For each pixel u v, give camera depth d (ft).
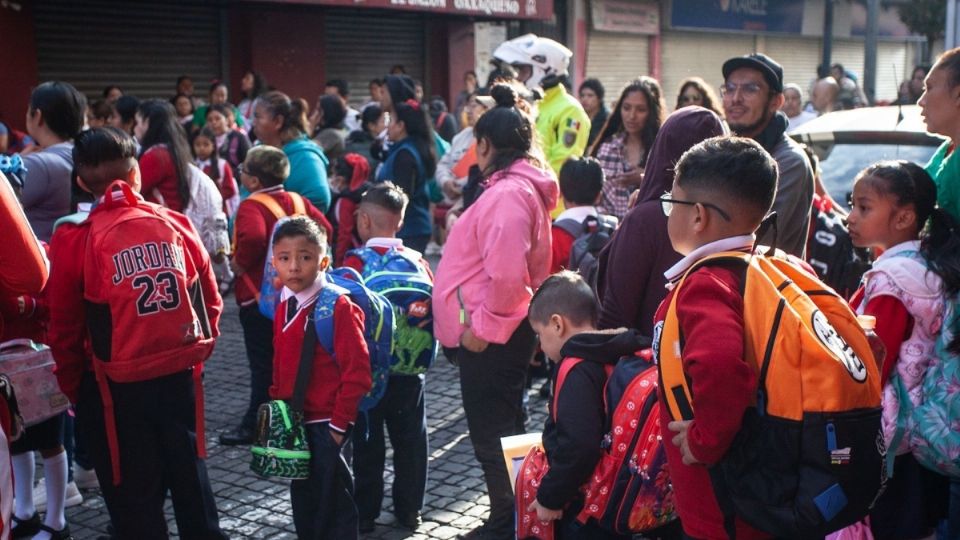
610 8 69.05
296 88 48.03
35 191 14.96
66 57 38.96
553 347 10.05
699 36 79.66
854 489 6.68
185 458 11.68
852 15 95.04
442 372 22.53
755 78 11.84
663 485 8.55
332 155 26.08
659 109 19.80
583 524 9.21
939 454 9.53
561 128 22.15
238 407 19.86
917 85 41.19
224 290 30.58
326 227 17.80
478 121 13.07
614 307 9.89
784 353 6.69
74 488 15.26
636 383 8.63
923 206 9.92
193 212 19.90
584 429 8.80
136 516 11.50
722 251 7.26
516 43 22.79
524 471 9.78
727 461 6.91
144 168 18.67
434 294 13.05
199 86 44.29
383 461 14.01
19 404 12.35
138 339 11.00
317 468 11.71
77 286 11.13
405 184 21.83
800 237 11.61
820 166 20.10
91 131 11.62
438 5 49.34
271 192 17.24
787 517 6.68
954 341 9.48
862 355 7.06
